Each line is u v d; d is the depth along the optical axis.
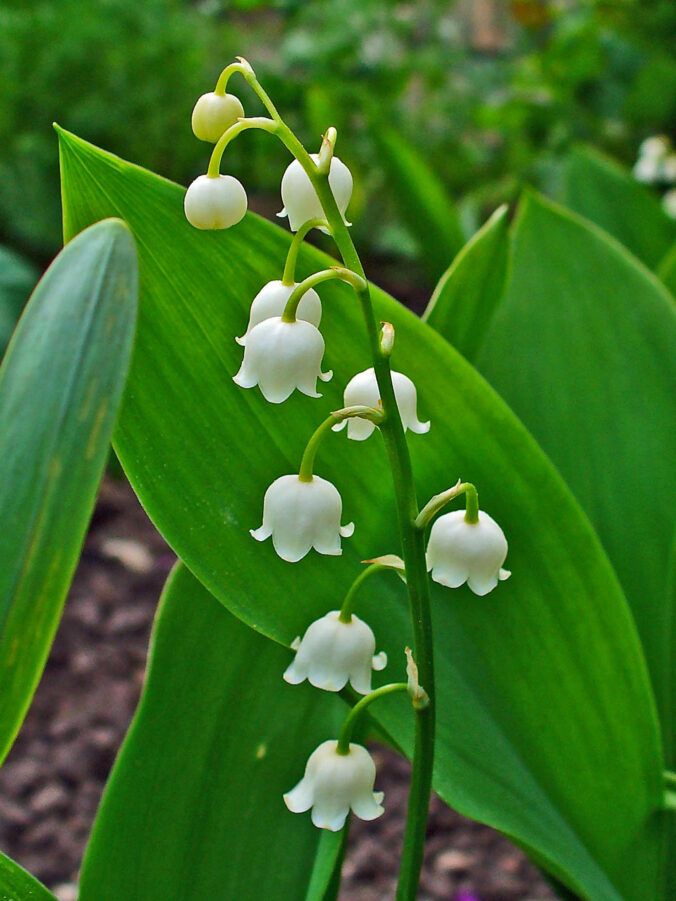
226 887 0.13
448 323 0.16
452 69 0.56
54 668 0.29
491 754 0.14
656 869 0.14
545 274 0.18
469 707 0.14
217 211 0.10
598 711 0.14
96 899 0.13
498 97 0.55
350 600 0.11
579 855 0.14
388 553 0.14
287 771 0.14
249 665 0.14
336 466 0.13
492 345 0.18
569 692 0.14
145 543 0.34
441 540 0.11
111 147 0.43
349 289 0.13
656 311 0.18
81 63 0.41
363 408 0.10
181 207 0.12
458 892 0.22
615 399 0.17
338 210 0.10
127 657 0.29
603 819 0.14
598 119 0.48
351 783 0.11
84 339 0.09
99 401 0.09
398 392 0.11
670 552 0.17
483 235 0.15
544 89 0.49
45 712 0.27
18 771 0.25
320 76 0.48
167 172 0.45
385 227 0.48
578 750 0.14
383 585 0.14
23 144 0.39
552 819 0.14
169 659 0.14
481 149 0.52
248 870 0.13
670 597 0.15
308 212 0.11
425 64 0.52
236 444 0.13
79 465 0.08
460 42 0.62
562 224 0.18
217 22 0.54
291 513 0.11
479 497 0.13
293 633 0.13
